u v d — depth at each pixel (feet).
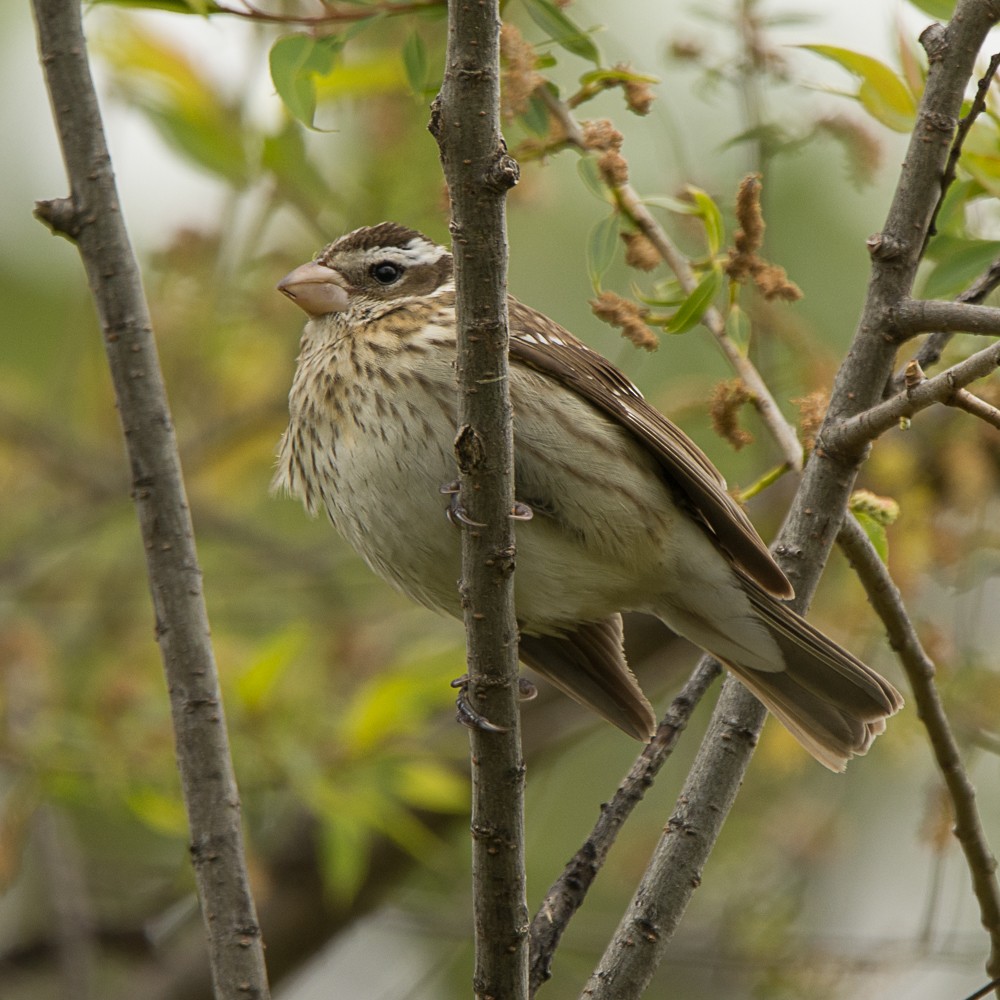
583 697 26.99
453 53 18.01
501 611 19.16
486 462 18.80
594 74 25.81
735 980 37.52
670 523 25.29
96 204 21.49
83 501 42.29
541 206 34.35
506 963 19.17
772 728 35.37
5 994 37.78
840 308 39.42
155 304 38.29
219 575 41.75
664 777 41.52
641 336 23.57
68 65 21.62
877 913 37.50
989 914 23.17
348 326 26.00
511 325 25.52
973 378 20.08
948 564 31.89
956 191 24.73
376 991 41.73
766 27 29.99
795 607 22.47
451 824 38.45
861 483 32.40
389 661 37.50
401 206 35.58
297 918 38.27
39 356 44.04
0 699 33.32
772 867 34.99
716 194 29.84
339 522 25.90
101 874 40.37
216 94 36.42
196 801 20.66
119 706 33.04
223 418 40.73
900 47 25.29
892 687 24.54
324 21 24.99
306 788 32.53
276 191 36.27
